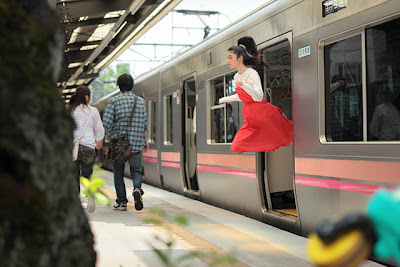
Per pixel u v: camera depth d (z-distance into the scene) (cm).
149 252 419
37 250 80
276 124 546
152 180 1157
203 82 819
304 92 514
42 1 92
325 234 67
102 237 486
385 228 65
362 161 419
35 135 82
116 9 902
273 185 629
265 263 399
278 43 583
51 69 89
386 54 407
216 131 773
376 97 419
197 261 380
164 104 1060
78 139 631
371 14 416
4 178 78
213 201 779
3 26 82
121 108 704
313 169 495
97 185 101
